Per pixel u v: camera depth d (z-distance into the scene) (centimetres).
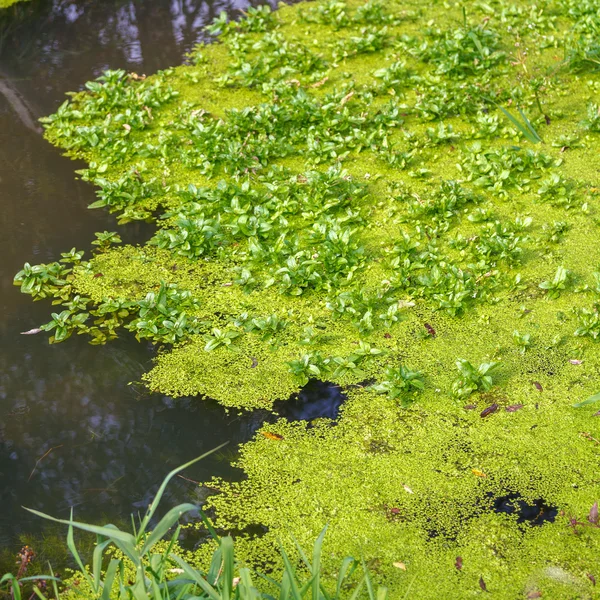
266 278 566
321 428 454
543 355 497
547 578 368
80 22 952
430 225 610
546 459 429
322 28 925
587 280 555
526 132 657
